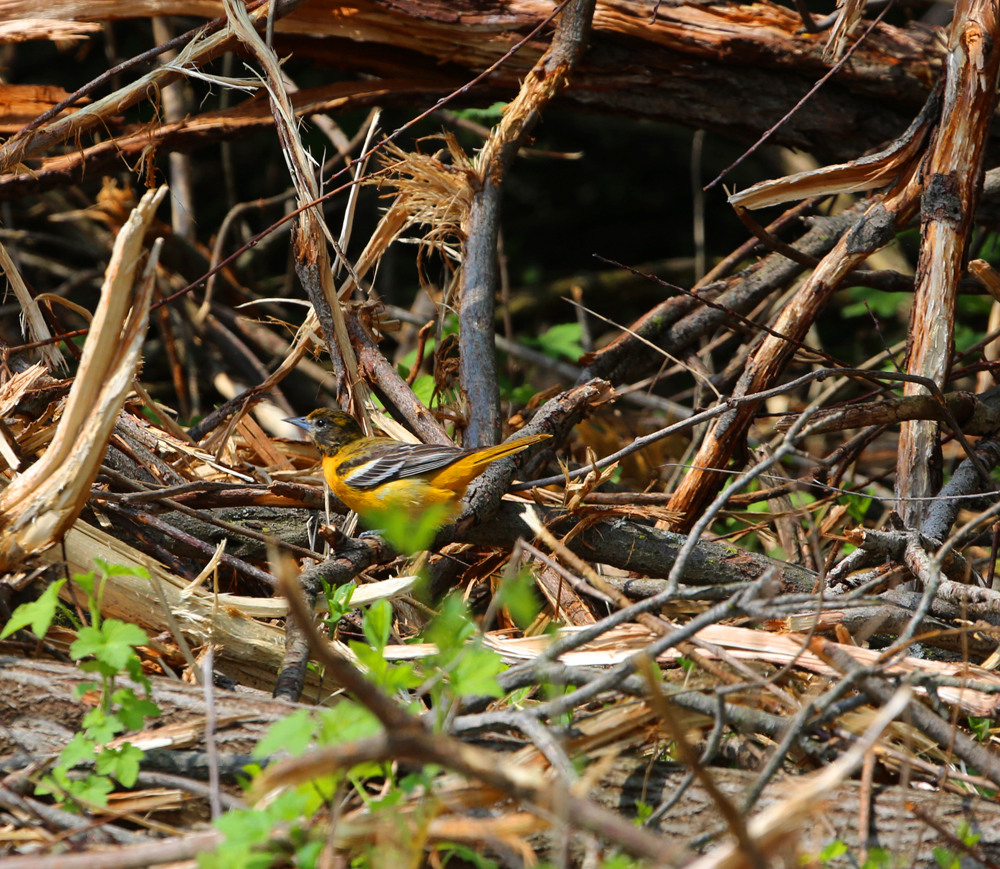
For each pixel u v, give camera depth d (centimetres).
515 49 1033
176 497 915
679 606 903
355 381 1069
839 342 2275
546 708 552
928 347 986
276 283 2206
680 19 1227
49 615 532
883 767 606
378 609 545
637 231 2912
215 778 530
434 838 465
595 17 1222
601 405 1053
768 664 698
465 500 920
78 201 2056
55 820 530
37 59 2434
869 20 1445
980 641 820
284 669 693
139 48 2459
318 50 1275
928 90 1239
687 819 564
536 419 1017
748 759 608
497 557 977
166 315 1720
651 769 584
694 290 1308
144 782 568
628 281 2598
